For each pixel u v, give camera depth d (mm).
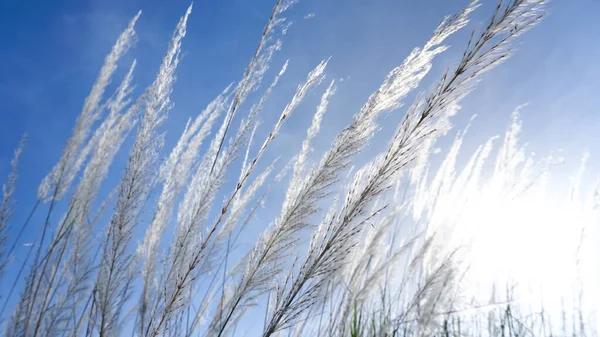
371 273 689
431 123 490
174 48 661
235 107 646
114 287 610
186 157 769
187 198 636
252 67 641
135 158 627
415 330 617
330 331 669
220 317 587
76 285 760
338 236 493
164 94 652
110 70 1040
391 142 506
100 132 996
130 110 925
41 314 759
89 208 841
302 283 493
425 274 662
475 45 470
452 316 713
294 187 576
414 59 510
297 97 586
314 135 614
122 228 614
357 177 515
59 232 839
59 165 979
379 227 695
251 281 543
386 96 516
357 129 523
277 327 491
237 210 657
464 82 472
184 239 592
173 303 571
